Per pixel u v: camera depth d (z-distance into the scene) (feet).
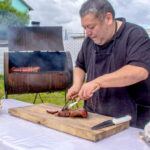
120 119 3.98
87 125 3.91
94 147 3.26
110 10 4.82
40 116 4.40
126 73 4.32
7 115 4.90
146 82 4.97
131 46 4.81
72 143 3.40
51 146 3.28
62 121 4.08
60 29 10.16
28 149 3.17
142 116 5.10
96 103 5.39
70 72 9.48
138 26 5.19
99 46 5.38
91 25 4.71
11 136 3.64
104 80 4.31
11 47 9.61
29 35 9.92
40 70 10.29
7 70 8.77
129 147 3.26
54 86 9.42
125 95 5.01
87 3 4.77
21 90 9.09
